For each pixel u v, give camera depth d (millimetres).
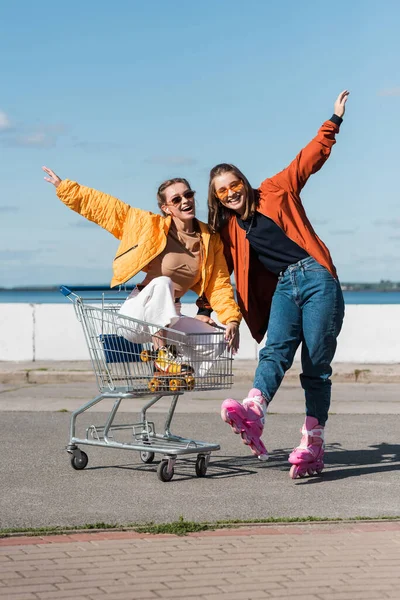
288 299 6402
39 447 7918
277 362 6336
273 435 8711
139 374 6344
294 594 3814
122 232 6473
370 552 4477
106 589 3838
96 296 6633
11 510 5508
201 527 4945
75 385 13938
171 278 6473
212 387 6438
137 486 6246
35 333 15938
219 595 3791
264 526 5066
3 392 12883
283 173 6438
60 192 6492
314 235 6422
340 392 13102
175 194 6320
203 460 6590
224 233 6566
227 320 6391
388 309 15688
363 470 6918
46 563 4207
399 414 10445
